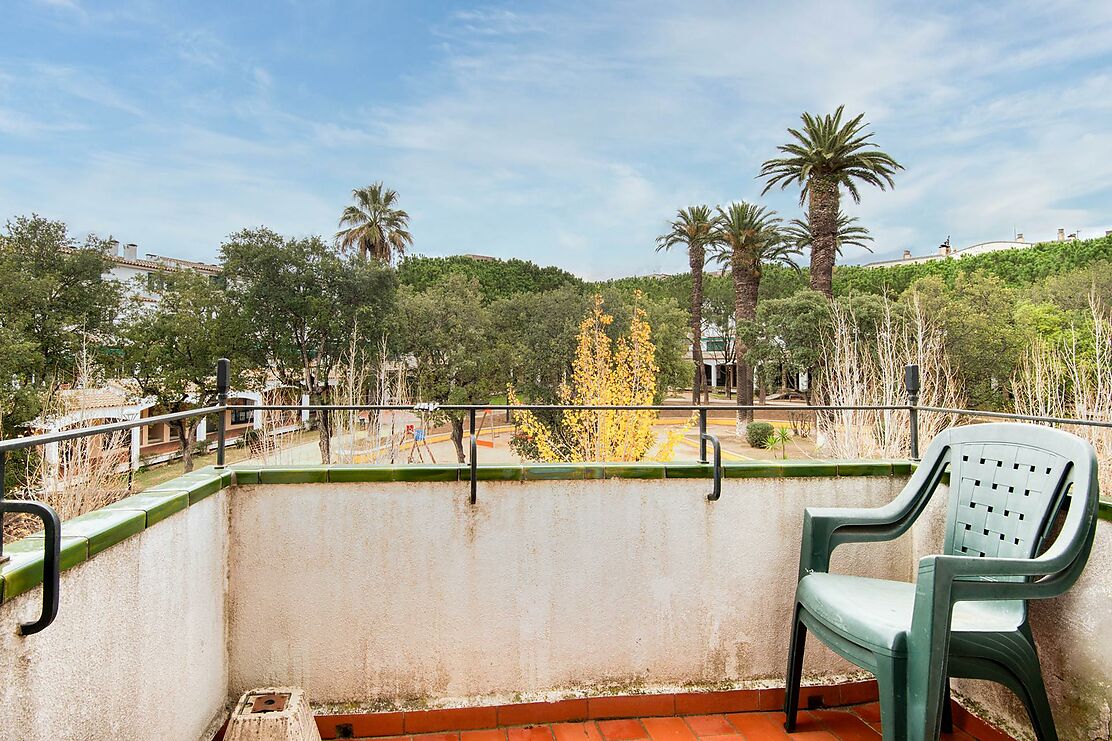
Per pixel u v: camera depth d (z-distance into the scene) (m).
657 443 9.46
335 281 23.81
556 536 2.15
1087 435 6.55
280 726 1.75
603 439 7.88
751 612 2.28
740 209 23.36
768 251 23.97
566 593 2.16
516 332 27.89
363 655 2.07
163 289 24.14
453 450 21.75
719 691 2.22
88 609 1.21
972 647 1.61
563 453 9.07
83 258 21.22
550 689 2.15
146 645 1.45
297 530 2.04
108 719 1.28
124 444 6.93
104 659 1.26
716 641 2.26
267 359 23.81
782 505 2.31
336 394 22.66
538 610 2.15
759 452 19.20
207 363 22.41
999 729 2.06
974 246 58.12
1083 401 7.27
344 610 2.06
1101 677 1.71
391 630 2.08
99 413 18.16
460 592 2.11
